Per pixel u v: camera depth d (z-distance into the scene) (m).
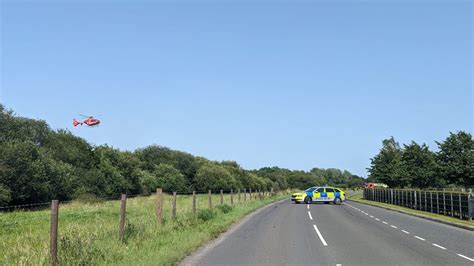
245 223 23.86
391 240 16.58
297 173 149.12
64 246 10.59
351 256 12.73
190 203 37.91
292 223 23.94
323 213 32.66
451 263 11.62
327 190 50.53
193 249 13.91
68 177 51.38
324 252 13.49
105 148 72.06
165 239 14.26
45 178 45.84
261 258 12.34
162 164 93.31
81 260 9.88
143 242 13.22
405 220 26.80
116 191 67.50
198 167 106.75
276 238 17.11
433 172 64.56
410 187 67.19
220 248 14.32
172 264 11.22
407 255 12.94
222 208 29.75
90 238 12.19
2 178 40.75
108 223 17.83
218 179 101.75
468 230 20.86
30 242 13.09
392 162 69.25
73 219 22.16
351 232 19.42
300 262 11.70
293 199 51.97
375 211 36.31
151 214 23.84
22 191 42.78
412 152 67.06
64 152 61.25
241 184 110.50
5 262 9.96
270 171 152.38
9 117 56.47
